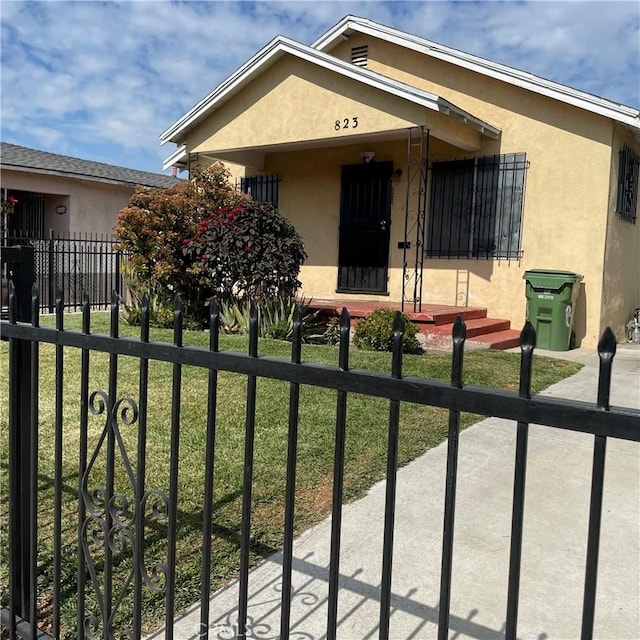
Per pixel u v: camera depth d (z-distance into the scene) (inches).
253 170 531.2
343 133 390.0
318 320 400.8
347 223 484.1
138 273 401.7
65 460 154.7
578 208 388.5
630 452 178.2
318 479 148.3
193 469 150.6
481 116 419.8
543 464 166.9
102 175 711.7
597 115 377.1
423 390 54.2
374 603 99.7
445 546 55.0
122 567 107.3
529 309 383.6
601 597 102.8
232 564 110.4
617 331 423.5
